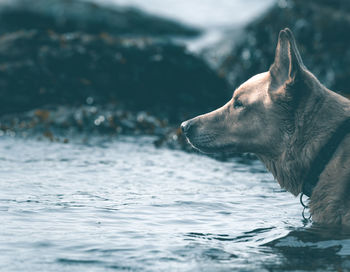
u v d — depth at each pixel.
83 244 15.94
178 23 73.12
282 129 17.73
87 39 44.56
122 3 99.56
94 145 33.00
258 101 18.17
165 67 44.06
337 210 17.22
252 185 24.34
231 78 53.34
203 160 29.80
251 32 54.78
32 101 39.78
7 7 69.62
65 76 41.72
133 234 17.06
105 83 42.19
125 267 14.24
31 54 42.25
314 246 15.92
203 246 16.02
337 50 50.19
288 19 53.03
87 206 20.27
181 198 21.84
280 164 18.16
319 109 17.30
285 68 17.22
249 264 14.48
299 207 20.72
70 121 37.94
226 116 19.09
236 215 19.64
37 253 15.10
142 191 22.88
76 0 71.69
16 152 30.06
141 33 69.00
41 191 22.23
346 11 54.50
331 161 17.27
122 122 38.16
